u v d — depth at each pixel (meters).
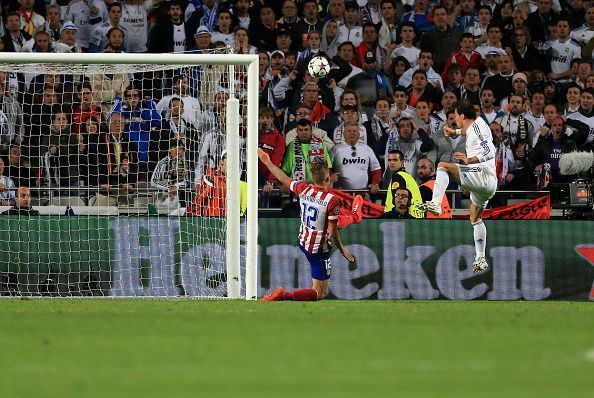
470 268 45.84
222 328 21.70
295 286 44.78
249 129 38.75
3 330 21.09
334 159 54.22
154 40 57.12
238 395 12.22
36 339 19.23
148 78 51.00
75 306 31.62
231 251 39.28
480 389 12.87
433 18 57.50
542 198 48.91
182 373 14.41
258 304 33.19
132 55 38.75
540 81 57.34
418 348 17.88
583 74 58.38
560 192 48.84
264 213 52.00
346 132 54.28
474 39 57.66
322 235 36.72
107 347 17.89
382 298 45.47
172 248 43.91
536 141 56.44
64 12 56.50
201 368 15.04
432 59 56.91
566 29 58.59
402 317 25.50
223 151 43.94
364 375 14.27
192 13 57.09
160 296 43.34
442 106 56.28
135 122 49.81
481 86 57.12
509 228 46.09
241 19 56.97
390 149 54.78
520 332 20.92
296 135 54.00
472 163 40.88
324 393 12.43
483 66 57.34
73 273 43.47
